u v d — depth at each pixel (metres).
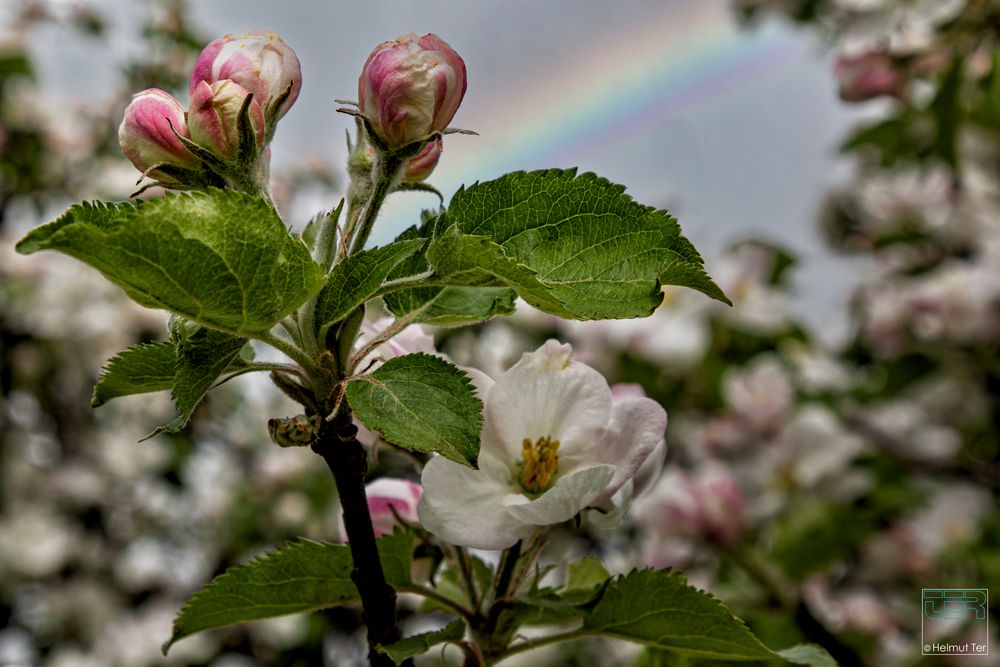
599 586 0.27
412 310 0.28
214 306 0.24
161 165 0.26
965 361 0.73
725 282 0.74
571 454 0.28
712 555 0.59
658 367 0.70
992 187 0.77
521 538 0.27
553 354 0.28
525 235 0.26
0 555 0.85
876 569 0.63
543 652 0.63
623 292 0.25
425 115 0.27
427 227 0.27
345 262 0.25
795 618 0.57
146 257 0.23
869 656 0.59
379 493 0.30
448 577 0.31
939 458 0.70
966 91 0.63
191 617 0.28
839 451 0.64
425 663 0.52
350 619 0.79
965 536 0.65
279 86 0.27
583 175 0.26
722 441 0.67
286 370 0.26
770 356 0.74
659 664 0.31
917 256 0.80
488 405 0.28
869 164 0.82
